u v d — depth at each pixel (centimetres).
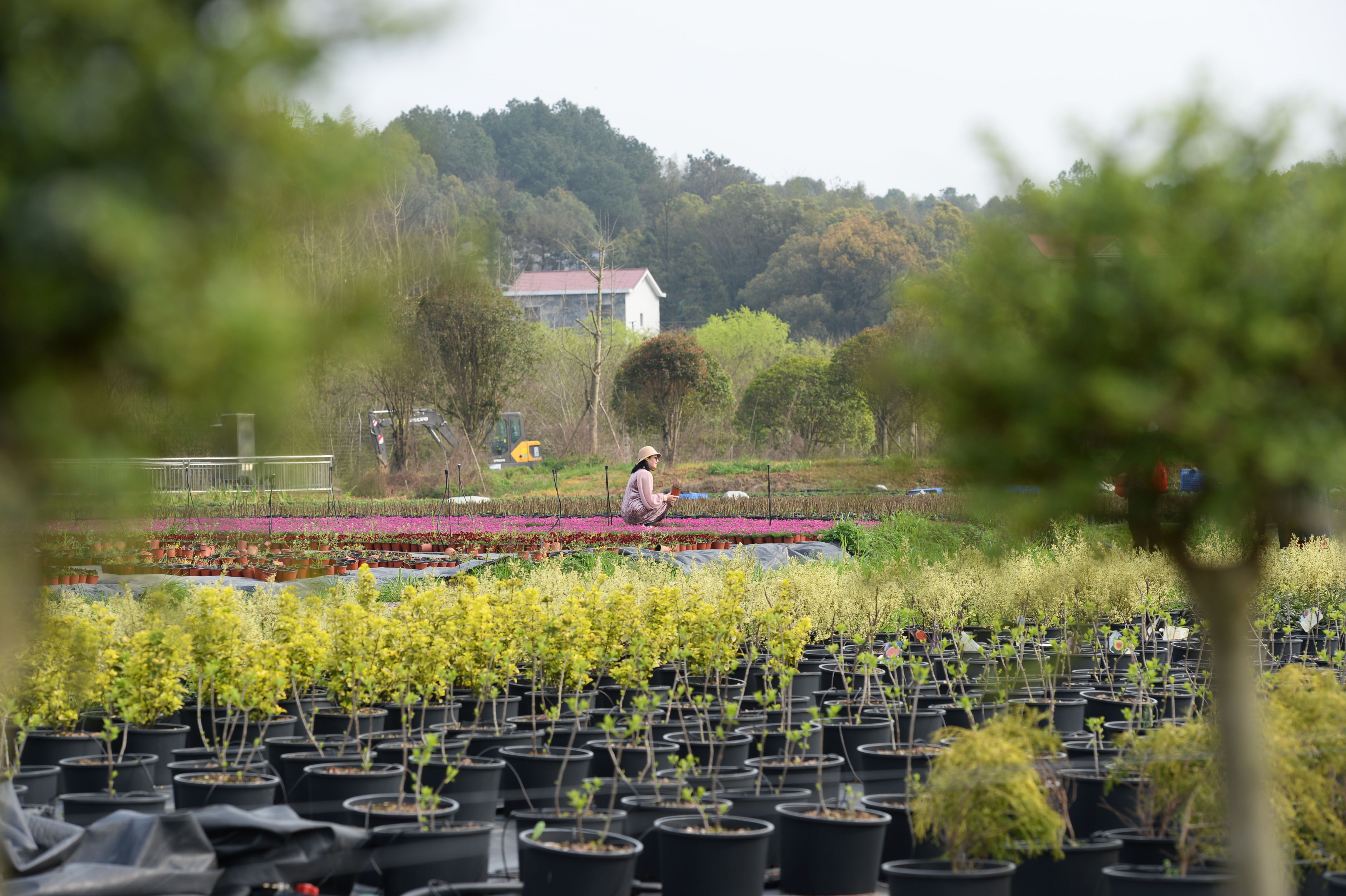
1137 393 226
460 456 3491
